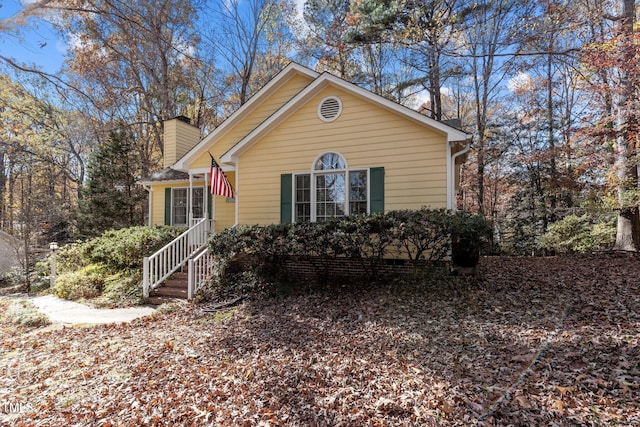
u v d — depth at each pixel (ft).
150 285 30.37
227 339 18.86
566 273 26.94
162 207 46.80
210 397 12.38
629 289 21.20
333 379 13.15
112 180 54.34
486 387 11.68
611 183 35.53
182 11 34.32
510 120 60.18
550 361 13.05
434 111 65.16
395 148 29.17
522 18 48.47
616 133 34.19
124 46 38.19
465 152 28.60
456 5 56.59
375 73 76.48
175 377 14.34
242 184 34.12
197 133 51.65
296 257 29.89
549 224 51.11
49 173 81.92
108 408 12.09
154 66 60.29
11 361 17.29
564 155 48.73
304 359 15.34
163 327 22.24
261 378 13.67
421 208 26.11
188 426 10.66
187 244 34.76
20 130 49.75
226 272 30.76
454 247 25.30
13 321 24.52
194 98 78.18
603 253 35.73
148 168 73.97
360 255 26.40
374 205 29.45
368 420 10.38
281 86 40.14
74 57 37.42
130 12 22.00
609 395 10.48
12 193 79.36
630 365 12.00
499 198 76.02
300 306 24.14
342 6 69.77
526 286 23.50
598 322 16.48
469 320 18.42
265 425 10.46
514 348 14.62
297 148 32.40
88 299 31.65
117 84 53.21
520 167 57.36
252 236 28.30
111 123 58.75
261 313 23.47
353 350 15.97
